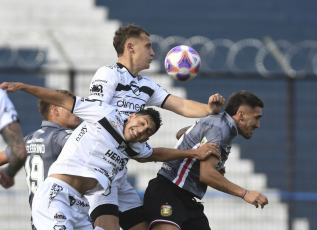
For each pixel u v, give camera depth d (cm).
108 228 1587
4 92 1233
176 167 1673
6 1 4731
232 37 4722
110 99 1522
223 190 1592
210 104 1594
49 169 1457
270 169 3825
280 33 4847
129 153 1462
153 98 1641
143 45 1591
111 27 4606
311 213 3509
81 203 1456
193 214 1705
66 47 4016
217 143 1609
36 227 1412
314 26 4959
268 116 4066
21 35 4197
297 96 4216
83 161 1419
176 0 5028
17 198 3303
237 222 3397
